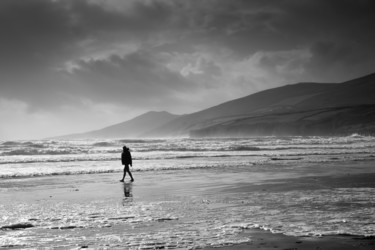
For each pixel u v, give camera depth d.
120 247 8.06
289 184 19.33
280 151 54.34
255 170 27.45
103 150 57.19
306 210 12.15
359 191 16.44
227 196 15.51
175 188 18.36
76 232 9.48
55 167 30.81
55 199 15.12
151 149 58.31
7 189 18.44
